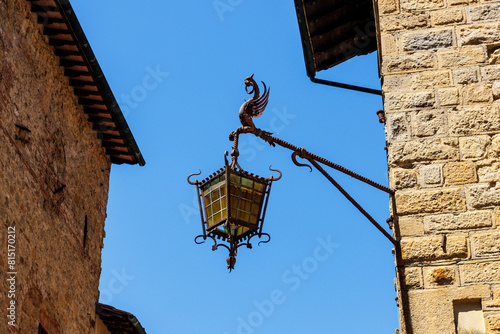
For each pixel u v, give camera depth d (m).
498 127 10.53
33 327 16.20
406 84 10.96
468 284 9.74
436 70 10.98
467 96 10.77
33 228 16.61
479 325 9.57
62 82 18.53
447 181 10.35
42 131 17.38
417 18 11.31
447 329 9.57
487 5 11.27
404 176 10.47
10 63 15.98
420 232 10.14
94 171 20.58
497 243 9.90
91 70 18.22
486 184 10.26
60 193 18.17
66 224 18.53
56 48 18.03
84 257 19.56
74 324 18.55
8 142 15.67
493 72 10.86
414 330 9.66
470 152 10.45
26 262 16.11
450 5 11.34
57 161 18.16
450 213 10.18
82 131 19.75
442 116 10.70
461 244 9.97
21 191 16.11
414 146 10.60
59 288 17.81
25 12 16.67
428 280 9.86
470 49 11.04
